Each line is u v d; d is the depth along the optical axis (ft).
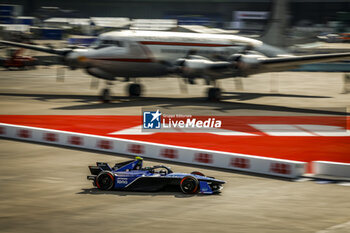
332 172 82.89
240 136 121.70
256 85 253.85
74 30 588.09
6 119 142.00
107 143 102.32
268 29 230.89
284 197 69.92
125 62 181.98
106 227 56.44
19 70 320.70
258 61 181.16
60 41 535.19
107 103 177.68
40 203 65.82
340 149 108.37
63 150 103.14
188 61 178.09
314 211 63.16
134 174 72.64
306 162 93.04
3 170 84.84
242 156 86.48
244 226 57.00
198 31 364.17
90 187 74.49
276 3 229.04
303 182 79.20
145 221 58.65
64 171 84.84
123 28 550.77
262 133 125.70
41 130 111.14
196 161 91.76
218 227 56.59
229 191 73.00
